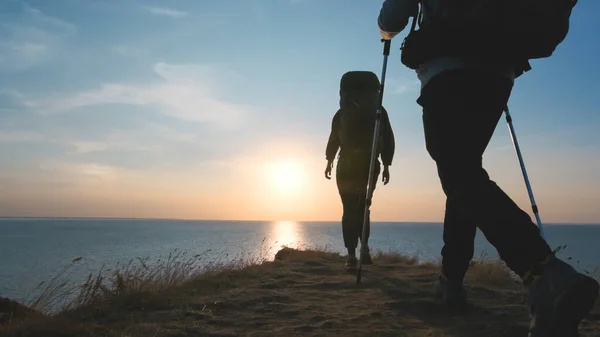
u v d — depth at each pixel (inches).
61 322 150.3
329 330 147.1
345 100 310.0
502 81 118.8
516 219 100.1
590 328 143.2
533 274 94.4
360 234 298.4
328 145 329.7
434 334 142.3
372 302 184.9
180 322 155.8
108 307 175.2
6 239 5290.4
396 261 357.4
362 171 298.5
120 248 2674.7
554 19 112.6
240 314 167.6
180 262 240.1
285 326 152.7
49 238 5595.5
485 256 273.1
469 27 112.3
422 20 124.3
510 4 111.3
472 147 115.5
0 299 176.4
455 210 164.7
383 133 316.2
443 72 117.1
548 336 90.4
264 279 241.6
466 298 174.4
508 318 158.2
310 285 223.5
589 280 85.9
